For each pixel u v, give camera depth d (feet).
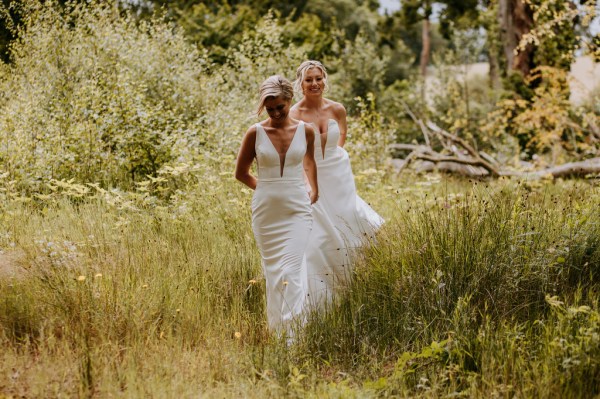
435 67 65.16
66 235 19.79
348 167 19.31
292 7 86.02
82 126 26.17
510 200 18.83
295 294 16.03
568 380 12.63
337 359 14.55
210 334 15.39
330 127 18.83
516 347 13.79
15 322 14.65
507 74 58.13
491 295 15.35
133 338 14.57
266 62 38.55
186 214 21.85
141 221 21.44
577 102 47.26
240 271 18.29
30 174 24.27
